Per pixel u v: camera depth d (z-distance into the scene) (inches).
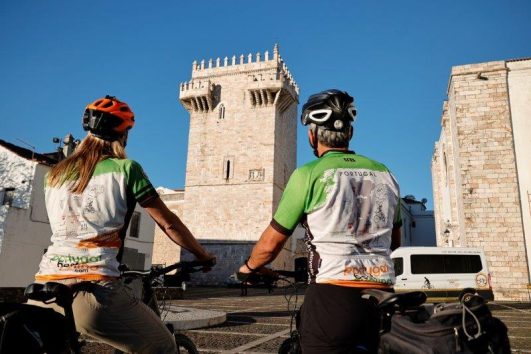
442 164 1428.4
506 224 897.5
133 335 92.2
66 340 81.4
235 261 1820.9
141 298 108.6
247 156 1955.0
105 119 100.4
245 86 2036.2
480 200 922.7
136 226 1176.2
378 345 77.4
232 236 1873.8
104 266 90.3
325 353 76.7
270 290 105.2
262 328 376.8
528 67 962.1
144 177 98.2
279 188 1996.8
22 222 909.2
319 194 85.5
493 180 924.6
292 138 2257.6
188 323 362.9
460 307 74.8
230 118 2022.6
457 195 1064.2
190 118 2086.6
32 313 75.4
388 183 90.2
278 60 2025.1
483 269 671.1
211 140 2025.1
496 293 869.2
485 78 975.0
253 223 1867.6
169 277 108.7
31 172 951.6
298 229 1795.0
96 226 92.1
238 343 292.7
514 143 934.4
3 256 863.1
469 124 966.4
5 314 72.0
